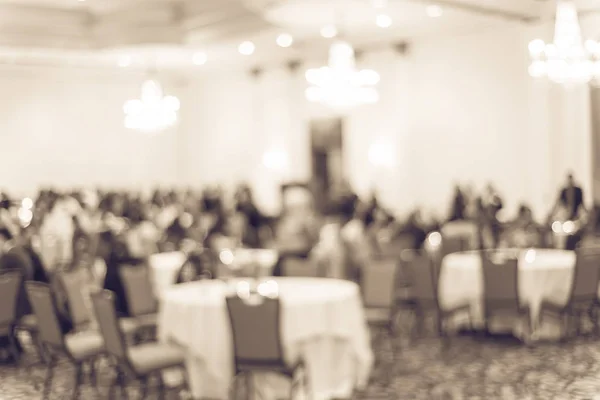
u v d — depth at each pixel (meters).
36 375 7.37
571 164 12.26
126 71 17.86
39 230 10.70
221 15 12.59
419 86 14.61
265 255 9.69
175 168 19.92
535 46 8.70
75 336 6.68
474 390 6.32
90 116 18.66
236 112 18.53
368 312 7.29
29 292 6.30
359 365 6.16
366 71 11.24
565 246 9.82
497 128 13.52
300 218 12.30
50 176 18.14
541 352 7.60
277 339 5.39
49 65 16.73
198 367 5.94
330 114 16.36
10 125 17.64
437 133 14.39
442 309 7.77
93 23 13.30
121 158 19.12
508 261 7.63
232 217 12.35
